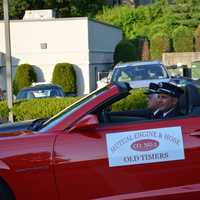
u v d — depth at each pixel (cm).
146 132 752
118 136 748
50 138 752
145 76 2114
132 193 744
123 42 5306
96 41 4819
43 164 742
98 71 4872
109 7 7112
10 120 1597
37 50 4472
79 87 4481
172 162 748
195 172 748
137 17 6575
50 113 1573
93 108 775
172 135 752
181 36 5453
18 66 4381
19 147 748
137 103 1206
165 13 6322
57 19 4459
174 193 743
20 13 6788
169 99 820
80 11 7100
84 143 745
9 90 1680
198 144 750
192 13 5934
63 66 4341
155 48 5431
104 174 742
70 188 741
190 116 769
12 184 742
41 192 742
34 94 2230
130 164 745
